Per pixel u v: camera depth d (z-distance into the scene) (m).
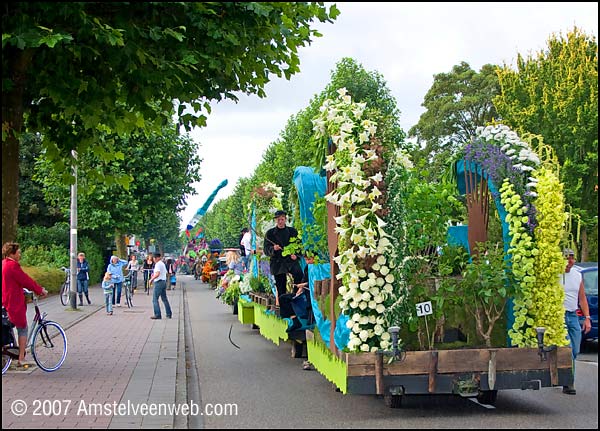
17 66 9.81
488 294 8.59
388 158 8.81
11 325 11.48
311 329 12.48
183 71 9.35
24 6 8.45
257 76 10.86
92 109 9.70
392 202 8.66
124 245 46.94
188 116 10.81
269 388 10.69
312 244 11.42
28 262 38.34
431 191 9.31
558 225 8.77
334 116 9.16
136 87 10.00
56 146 12.04
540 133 32.56
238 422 8.34
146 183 40.56
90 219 39.72
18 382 10.55
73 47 8.80
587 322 10.98
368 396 10.00
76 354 13.94
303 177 12.07
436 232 9.12
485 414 8.72
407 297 8.63
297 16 10.59
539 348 8.45
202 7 9.38
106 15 9.27
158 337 17.20
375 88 35.06
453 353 8.30
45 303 29.88
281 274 13.73
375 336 8.43
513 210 8.84
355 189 8.42
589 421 8.28
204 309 28.98
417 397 9.94
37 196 44.44
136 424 7.80
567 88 31.66
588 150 31.27
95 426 7.68
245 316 19.61
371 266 8.52
